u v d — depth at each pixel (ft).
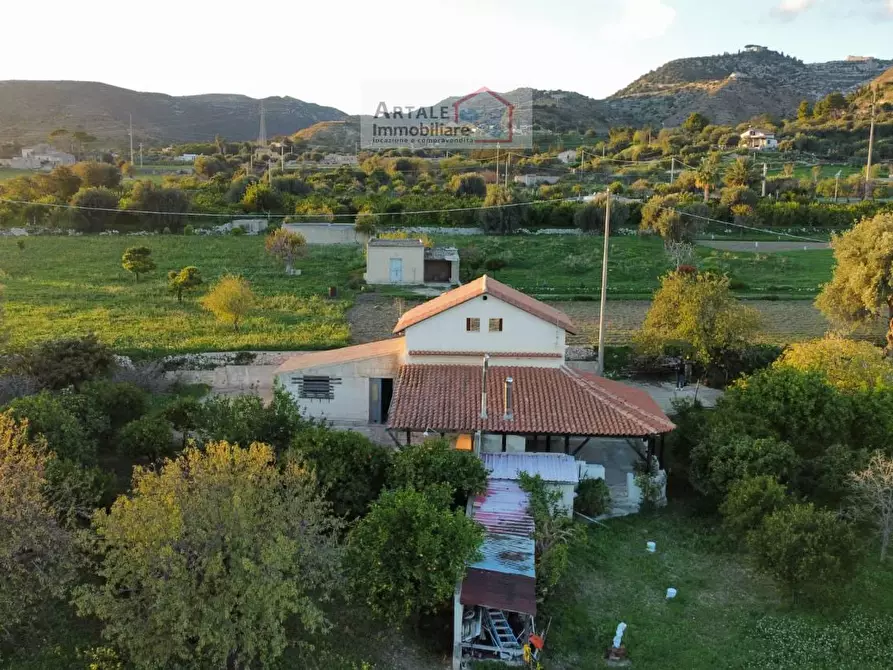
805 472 99.45
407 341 112.88
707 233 320.09
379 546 67.31
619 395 109.40
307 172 494.59
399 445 101.35
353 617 69.77
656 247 281.54
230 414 99.14
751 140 625.41
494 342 112.16
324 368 119.55
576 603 75.66
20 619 60.34
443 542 67.72
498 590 68.49
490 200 320.70
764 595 78.84
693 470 99.60
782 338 166.71
